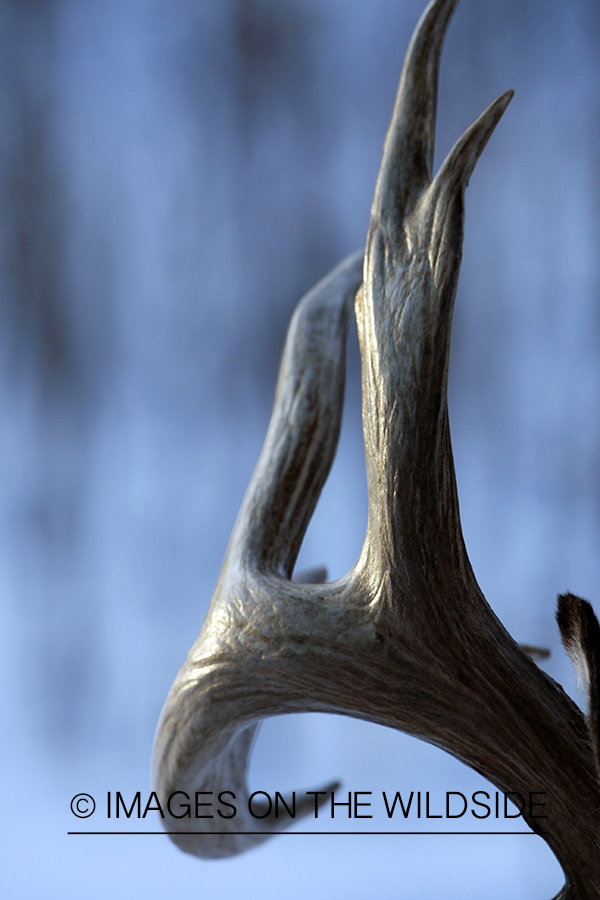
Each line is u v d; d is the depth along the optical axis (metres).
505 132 5.48
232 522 5.62
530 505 5.41
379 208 1.96
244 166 5.64
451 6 1.97
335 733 4.71
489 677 1.95
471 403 5.51
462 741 1.95
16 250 5.61
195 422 5.71
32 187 5.59
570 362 5.47
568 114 5.45
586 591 5.21
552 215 5.48
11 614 5.42
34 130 5.58
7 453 5.63
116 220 5.66
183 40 5.59
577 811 1.94
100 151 5.63
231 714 1.97
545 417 5.46
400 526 1.95
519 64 5.46
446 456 1.94
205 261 5.67
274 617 1.97
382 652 1.95
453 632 1.95
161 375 5.71
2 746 5.12
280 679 1.96
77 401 5.68
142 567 5.57
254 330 5.68
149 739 5.21
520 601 5.23
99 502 5.64
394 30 5.54
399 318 1.95
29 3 5.49
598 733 1.91
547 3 5.41
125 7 5.55
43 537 5.56
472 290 5.52
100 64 5.61
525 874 3.61
